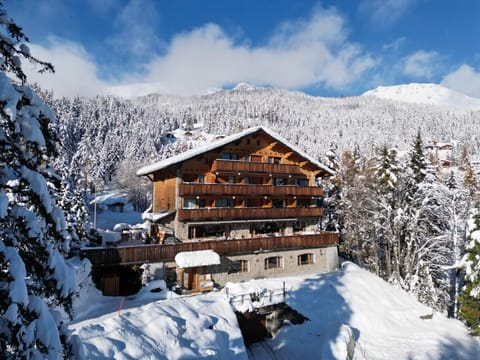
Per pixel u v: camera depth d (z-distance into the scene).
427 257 32.19
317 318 20.31
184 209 25.17
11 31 5.77
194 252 23.22
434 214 32.06
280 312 20.89
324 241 30.45
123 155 93.38
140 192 75.62
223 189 27.19
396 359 17.83
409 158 36.22
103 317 16.25
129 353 11.90
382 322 21.41
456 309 30.00
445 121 179.38
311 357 17.50
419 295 29.67
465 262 24.28
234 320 17.11
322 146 132.50
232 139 28.28
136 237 39.12
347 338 17.48
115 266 21.64
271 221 30.02
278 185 30.81
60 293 5.98
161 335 13.52
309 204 33.94
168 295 20.02
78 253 20.50
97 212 65.94
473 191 39.09
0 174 5.73
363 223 35.38
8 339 4.85
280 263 28.38
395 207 33.47
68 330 6.50
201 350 13.69
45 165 6.64
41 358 5.06
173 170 27.45
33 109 5.82
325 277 25.88
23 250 5.80
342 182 40.91
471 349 19.69
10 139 5.60
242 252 25.95
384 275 35.06
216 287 24.64
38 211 5.82
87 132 94.12
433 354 18.56
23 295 4.90
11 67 5.91
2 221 5.39
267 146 31.80
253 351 18.75
